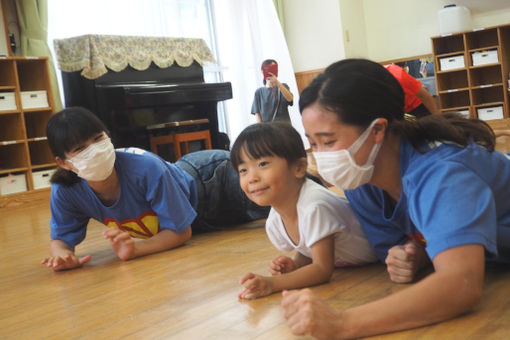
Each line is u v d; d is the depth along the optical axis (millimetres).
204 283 1372
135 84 4488
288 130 1230
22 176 4395
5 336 1130
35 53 4590
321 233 1189
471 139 970
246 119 6418
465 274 796
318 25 7230
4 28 4566
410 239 1204
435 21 7215
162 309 1179
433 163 892
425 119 964
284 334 927
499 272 1114
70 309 1281
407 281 1143
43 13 4621
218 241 1981
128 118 4367
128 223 1893
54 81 4656
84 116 1624
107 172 1672
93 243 2258
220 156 2318
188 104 4816
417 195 883
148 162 1813
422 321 820
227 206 2293
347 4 7238
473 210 819
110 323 1124
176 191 1882
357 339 826
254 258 1615
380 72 936
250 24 6484
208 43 6223
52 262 1714
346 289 1162
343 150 918
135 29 5344
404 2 7371
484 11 6762
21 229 2992
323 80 921
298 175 1226
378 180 1015
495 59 6434
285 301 840
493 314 873
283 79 6844
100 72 4262
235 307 1124
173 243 1891
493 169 956
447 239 807
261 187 1207
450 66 6637
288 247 1347
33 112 4719
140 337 1011
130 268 1661
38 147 4723
